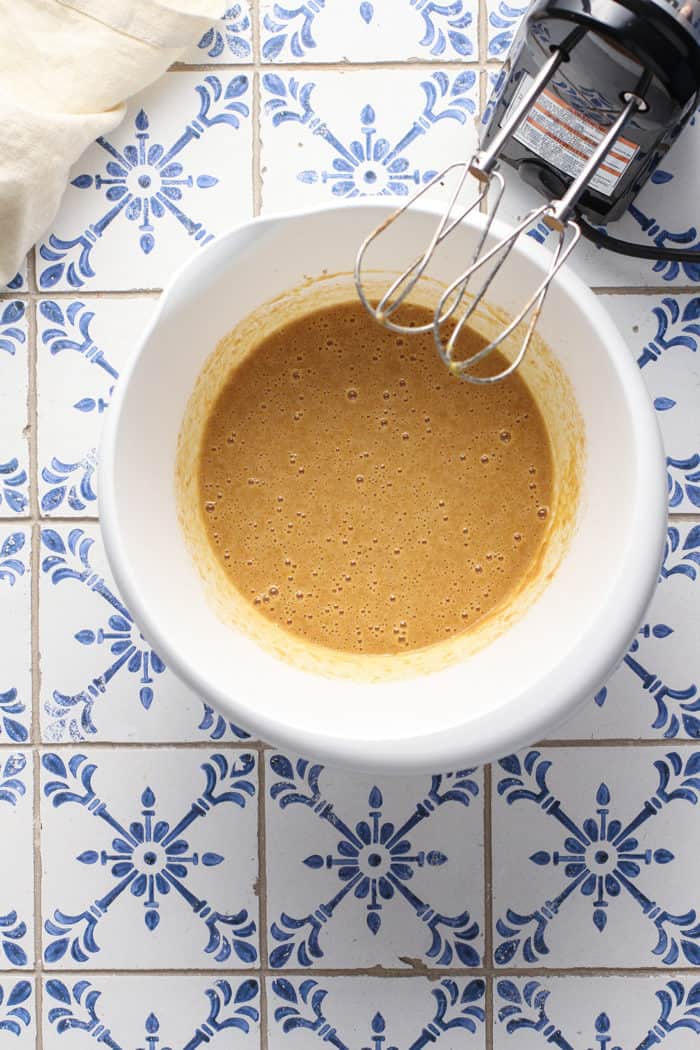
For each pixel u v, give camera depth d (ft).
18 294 2.87
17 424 2.87
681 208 2.84
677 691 2.86
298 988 2.88
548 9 2.52
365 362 2.81
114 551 2.55
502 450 2.80
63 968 2.89
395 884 2.88
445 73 2.85
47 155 2.78
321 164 2.85
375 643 2.80
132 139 2.86
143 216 2.86
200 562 2.78
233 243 2.62
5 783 2.89
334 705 2.69
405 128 2.85
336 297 2.79
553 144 2.72
